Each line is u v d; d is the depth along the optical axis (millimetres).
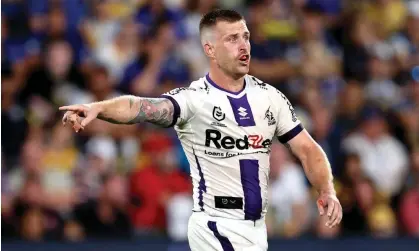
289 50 51156
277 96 22000
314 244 38375
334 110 47406
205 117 21344
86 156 41250
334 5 54656
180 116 21250
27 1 49094
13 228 38312
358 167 42469
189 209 40719
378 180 45188
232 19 21422
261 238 21891
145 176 40625
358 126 46312
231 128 21359
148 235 39344
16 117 43469
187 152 21969
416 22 56094
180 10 51188
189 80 47750
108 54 48406
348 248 38719
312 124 45719
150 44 48219
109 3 51531
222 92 21500
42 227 38438
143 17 50375
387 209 43000
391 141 46312
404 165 45969
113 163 41375
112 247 36781
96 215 39156
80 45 47719
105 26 49969
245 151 21453
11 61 46656
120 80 47094
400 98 50438
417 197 44094
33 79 44906
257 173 21625
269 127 21703
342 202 41938
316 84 49125
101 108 19688
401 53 54031
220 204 21594
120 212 39562
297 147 22234
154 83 47031
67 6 49719
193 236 21969
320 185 22047
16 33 47875
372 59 51906
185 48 49094
